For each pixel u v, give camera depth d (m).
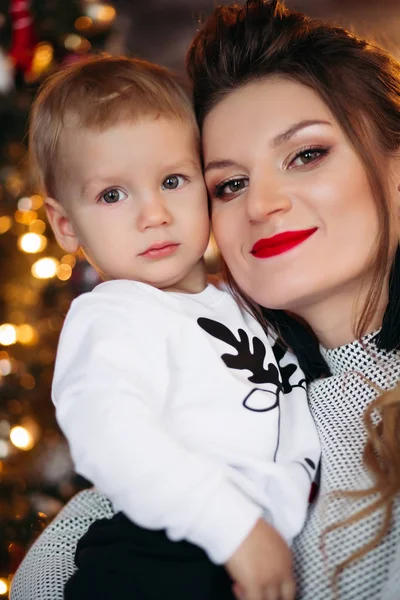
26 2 1.96
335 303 0.98
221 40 1.01
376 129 0.95
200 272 1.11
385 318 0.96
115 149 1.02
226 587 0.83
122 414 0.85
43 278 2.14
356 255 0.92
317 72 0.94
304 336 1.06
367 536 0.82
